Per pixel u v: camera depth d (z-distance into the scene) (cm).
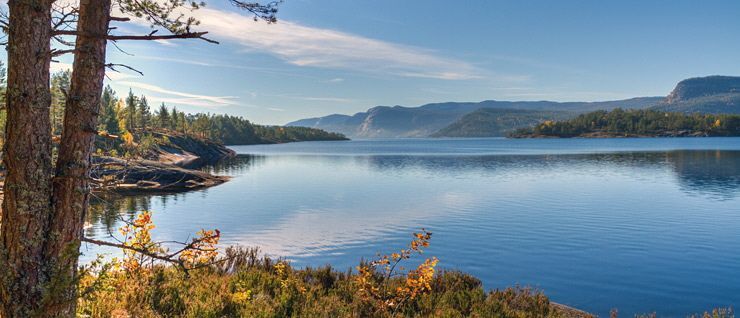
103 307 744
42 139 484
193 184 5309
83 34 497
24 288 475
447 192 4744
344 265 2080
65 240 501
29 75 471
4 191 479
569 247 2375
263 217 3300
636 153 12562
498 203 3934
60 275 476
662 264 2053
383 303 1059
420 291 1189
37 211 480
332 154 14912
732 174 6297
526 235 2662
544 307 1241
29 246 477
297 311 943
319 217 3316
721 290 1708
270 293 1068
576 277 1888
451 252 2303
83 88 510
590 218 3173
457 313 1055
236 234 2722
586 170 7306
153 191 4728
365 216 3353
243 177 6688
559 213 3391
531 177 6266
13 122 474
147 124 14975
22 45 466
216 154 15112
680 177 5981
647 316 1466
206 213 3469
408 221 3142
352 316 964
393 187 5262
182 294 923
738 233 2644
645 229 2794
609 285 1781
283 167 8875
